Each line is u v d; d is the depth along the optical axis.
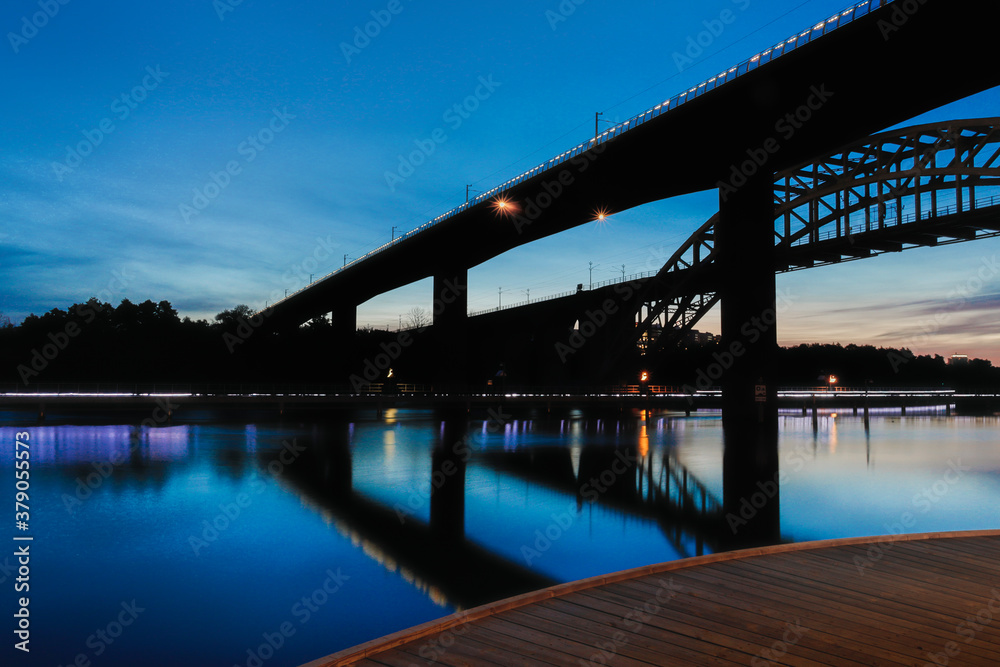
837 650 6.29
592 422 54.84
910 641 6.54
